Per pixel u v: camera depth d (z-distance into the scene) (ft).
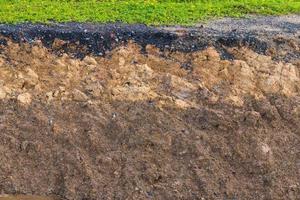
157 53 82.23
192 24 90.27
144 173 69.31
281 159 71.61
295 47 84.43
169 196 67.72
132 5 97.30
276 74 80.33
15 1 98.63
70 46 82.99
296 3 103.09
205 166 70.38
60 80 78.95
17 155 71.41
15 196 68.18
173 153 71.51
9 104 76.48
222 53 82.53
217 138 72.90
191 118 75.00
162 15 92.63
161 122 74.02
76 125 73.92
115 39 83.46
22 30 84.12
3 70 79.92
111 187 68.49
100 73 79.71
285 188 68.59
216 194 68.13
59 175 69.82
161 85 78.48
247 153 71.56
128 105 76.13
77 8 95.71
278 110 76.59
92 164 70.54
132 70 79.87
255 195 68.23
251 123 74.13
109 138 72.90
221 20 93.20
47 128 73.56
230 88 78.38
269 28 90.12
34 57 81.46
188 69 80.64
